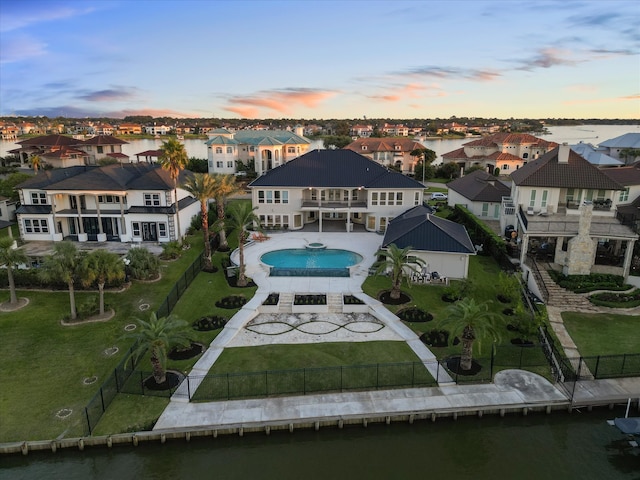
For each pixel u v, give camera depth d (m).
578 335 32.03
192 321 33.97
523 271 41.00
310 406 24.62
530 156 109.06
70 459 22.33
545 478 21.11
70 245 33.16
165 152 47.94
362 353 29.91
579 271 39.25
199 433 22.91
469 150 112.69
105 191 48.69
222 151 96.69
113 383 26.12
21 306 35.41
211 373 27.64
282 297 37.94
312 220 62.81
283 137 101.88
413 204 56.28
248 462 22.17
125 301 36.72
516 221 48.22
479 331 27.00
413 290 39.06
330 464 21.97
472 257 47.69
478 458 22.36
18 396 25.56
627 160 77.38
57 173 53.34
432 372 27.72
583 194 46.03
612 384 26.58
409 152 120.88
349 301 37.09
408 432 23.97
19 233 52.84
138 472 21.61
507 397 25.36
